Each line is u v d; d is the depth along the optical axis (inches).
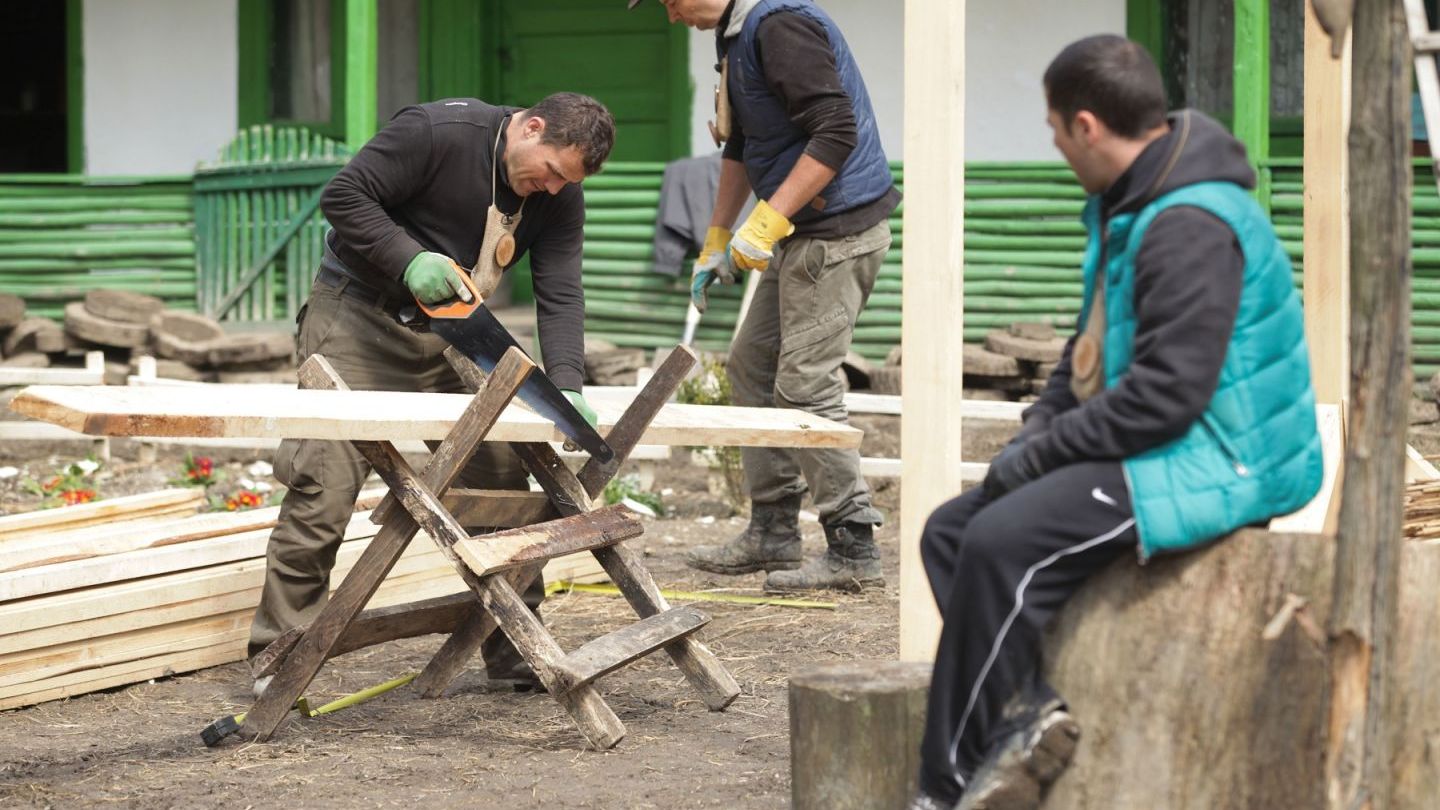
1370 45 105.7
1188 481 111.7
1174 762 116.9
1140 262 110.7
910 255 162.7
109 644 195.6
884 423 390.9
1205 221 109.4
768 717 181.6
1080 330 121.2
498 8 478.3
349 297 189.6
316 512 187.9
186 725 179.8
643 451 353.7
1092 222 119.0
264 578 212.8
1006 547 113.2
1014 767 116.3
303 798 150.5
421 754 165.5
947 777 118.0
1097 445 111.3
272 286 430.6
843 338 237.9
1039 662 119.9
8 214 434.6
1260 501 113.6
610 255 425.1
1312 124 224.5
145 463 384.8
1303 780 113.8
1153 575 117.3
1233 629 115.3
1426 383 385.4
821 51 222.1
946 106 160.6
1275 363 113.0
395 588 230.5
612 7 471.5
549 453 179.3
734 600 247.0
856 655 213.2
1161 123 113.4
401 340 191.3
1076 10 435.2
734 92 231.0
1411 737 113.4
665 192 416.8
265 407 149.7
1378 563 107.6
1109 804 118.3
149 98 477.7
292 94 481.1
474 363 179.8
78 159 480.4
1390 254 105.9
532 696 191.5
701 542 311.4
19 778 157.8
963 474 317.1
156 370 402.0
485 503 174.9
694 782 155.4
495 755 165.2
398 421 154.6
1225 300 108.2
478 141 180.5
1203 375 107.7
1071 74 113.4
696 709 185.5
